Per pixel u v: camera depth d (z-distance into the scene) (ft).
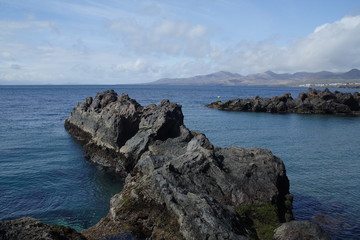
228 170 73.36
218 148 91.71
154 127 117.19
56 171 109.09
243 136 175.22
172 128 122.21
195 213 50.83
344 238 63.26
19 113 261.85
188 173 68.28
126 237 52.49
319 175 104.37
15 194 86.63
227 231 47.55
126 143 119.24
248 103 321.11
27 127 193.98
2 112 263.90
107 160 122.62
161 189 58.13
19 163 116.16
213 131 190.29
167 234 51.16
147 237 53.06
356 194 87.71
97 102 167.53
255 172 72.84
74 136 169.37
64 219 73.46
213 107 344.28
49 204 81.35
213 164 72.74
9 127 191.11
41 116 248.73
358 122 242.99
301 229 51.72
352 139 171.22
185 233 49.21
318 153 136.15
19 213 75.46
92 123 152.56
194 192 60.90
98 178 105.09
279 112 309.63
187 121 231.91
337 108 302.04
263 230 55.72
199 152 76.74
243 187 67.31
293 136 178.09
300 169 111.14
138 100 438.81
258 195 65.72
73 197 86.89
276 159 79.15
